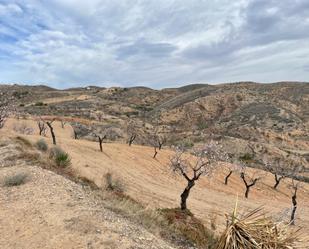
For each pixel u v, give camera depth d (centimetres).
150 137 10162
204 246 1142
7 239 888
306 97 19900
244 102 19525
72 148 4997
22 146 2667
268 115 16538
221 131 15512
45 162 1947
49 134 7669
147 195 3055
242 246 745
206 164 2770
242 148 10188
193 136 11350
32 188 1319
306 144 13650
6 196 1234
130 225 1019
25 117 9550
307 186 6600
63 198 1192
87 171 3347
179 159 2956
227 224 787
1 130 4597
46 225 955
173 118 19112
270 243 747
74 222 963
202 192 4647
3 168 1725
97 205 1171
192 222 1425
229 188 5494
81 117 13150
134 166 5272
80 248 817
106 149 5778
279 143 13912
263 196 5609
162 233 1145
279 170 7031
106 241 848
